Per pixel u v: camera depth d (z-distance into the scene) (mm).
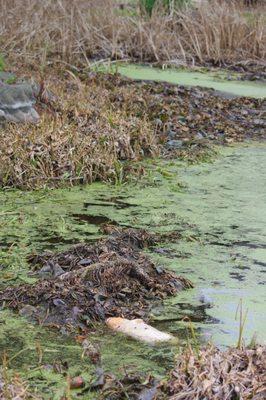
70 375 5645
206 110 14141
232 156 11648
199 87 15898
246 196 9695
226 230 8531
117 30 19062
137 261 7289
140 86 15250
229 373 5320
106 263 6988
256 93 15867
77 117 11789
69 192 9789
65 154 10305
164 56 18469
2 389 5320
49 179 10031
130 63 18000
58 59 16422
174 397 5207
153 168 10891
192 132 12891
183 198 9594
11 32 16781
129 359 5883
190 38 19047
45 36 17312
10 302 6656
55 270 7188
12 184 9922
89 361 5848
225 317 6559
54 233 8305
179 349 5848
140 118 13086
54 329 6305
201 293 6965
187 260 7680
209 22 19422
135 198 9586
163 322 6461
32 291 6723
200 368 5359
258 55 19297
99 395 5414
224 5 20438
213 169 10922
